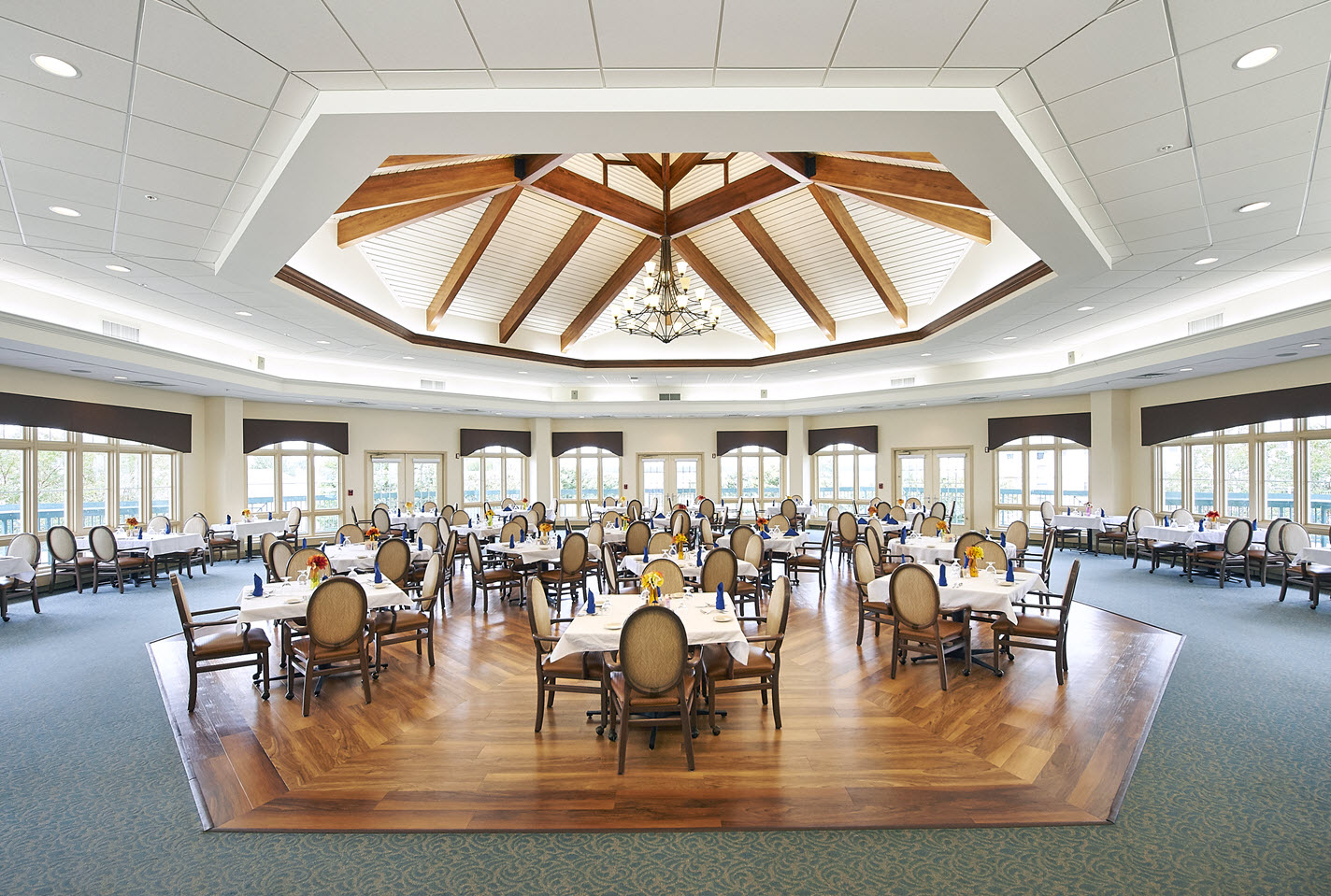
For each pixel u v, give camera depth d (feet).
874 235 29.43
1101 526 35.01
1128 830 9.90
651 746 12.91
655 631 11.78
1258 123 11.71
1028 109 11.56
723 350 41.16
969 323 27.78
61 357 24.18
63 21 8.65
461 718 14.47
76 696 15.94
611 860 9.31
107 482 32.14
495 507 51.96
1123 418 37.29
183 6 8.48
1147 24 9.18
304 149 11.91
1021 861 9.16
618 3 8.70
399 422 46.55
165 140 11.97
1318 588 23.79
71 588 28.91
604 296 34.68
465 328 35.12
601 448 53.42
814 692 15.87
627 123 11.58
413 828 10.11
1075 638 20.27
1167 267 20.24
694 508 49.88
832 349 35.81
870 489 49.24
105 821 10.38
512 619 23.85
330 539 43.06
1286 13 8.80
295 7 8.61
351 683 16.87
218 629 22.16
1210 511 31.01
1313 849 9.34
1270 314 22.33
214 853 9.53
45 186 13.67
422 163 19.01
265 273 19.11
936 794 10.98
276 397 37.50
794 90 11.17
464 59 10.02
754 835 9.87
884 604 18.72
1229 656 18.35
